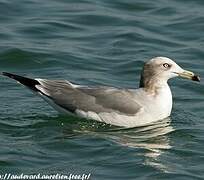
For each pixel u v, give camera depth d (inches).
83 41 975.6
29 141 692.1
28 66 902.4
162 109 746.8
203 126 749.3
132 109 733.9
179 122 756.0
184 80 872.3
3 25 1003.3
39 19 1024.9
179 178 627.5
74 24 1021.2
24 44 948.6
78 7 1072.2
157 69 750.5
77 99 740.7
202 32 1015.0
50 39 976.3
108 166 645.3
